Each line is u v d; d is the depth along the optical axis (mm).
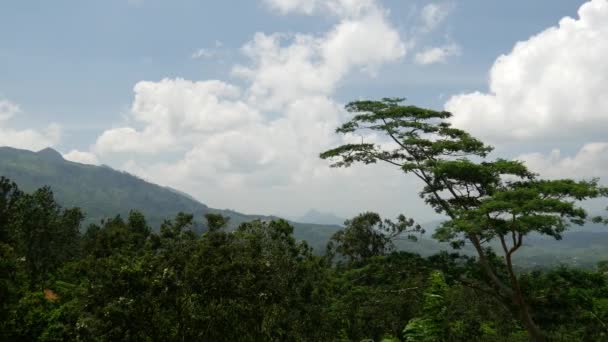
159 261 23125
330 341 28359
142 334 21203
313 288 27766
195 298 22734
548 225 18156
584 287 22109
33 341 25688
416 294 25609
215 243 24656
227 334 23703
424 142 25547
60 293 39812
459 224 20125
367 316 26344
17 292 28109
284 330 26719
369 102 27125
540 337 21438
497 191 22609
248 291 23938
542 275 23594
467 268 24781
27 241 51531
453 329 28203
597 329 21391
